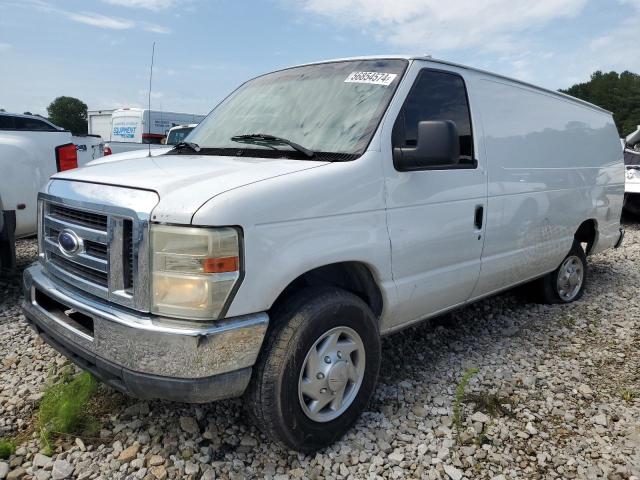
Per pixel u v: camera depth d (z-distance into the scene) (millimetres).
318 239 2557
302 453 2715
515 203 3943
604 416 3172
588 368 3848
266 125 3318
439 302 3473
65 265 2746
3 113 8227
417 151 2828
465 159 3520
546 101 4516
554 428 3053
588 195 5062
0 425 2871
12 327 4156
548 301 5184
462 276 3521
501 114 3896
